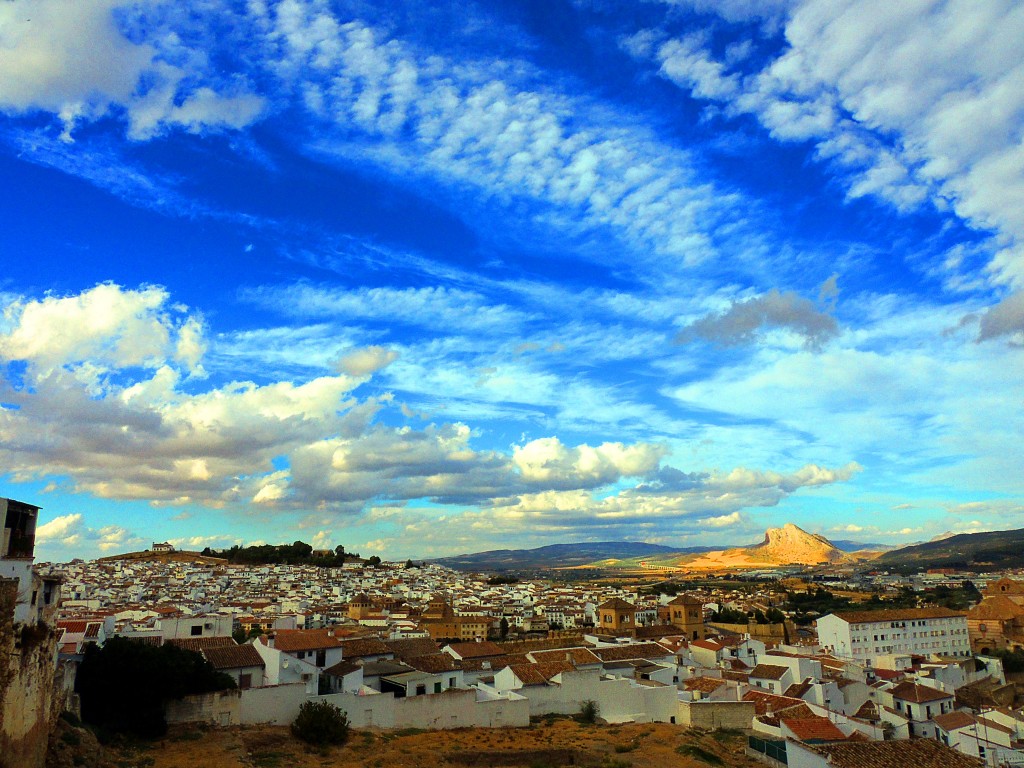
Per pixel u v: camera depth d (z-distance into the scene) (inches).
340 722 2662.4
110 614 5172.2
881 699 3892.7
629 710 3494.1
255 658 3009.4
